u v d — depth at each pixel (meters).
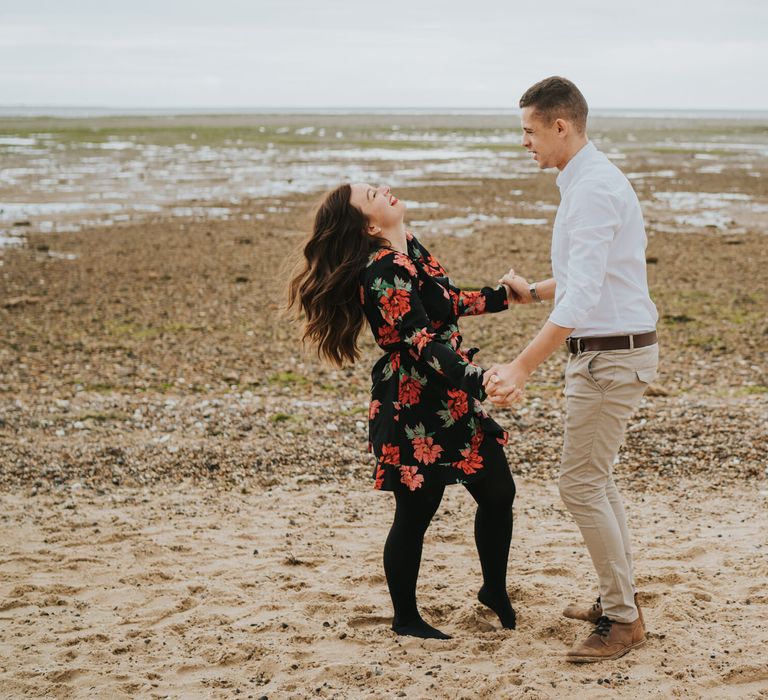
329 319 3.76
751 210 23.25
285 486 6.08
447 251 16.44
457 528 5.21
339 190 3.73
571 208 3.34
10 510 5.56
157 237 18.31
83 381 8.73
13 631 3.95
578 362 3.46
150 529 5.27
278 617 4.05
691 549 4.75
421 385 3.58
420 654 3.62
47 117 147.38
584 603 4.06
